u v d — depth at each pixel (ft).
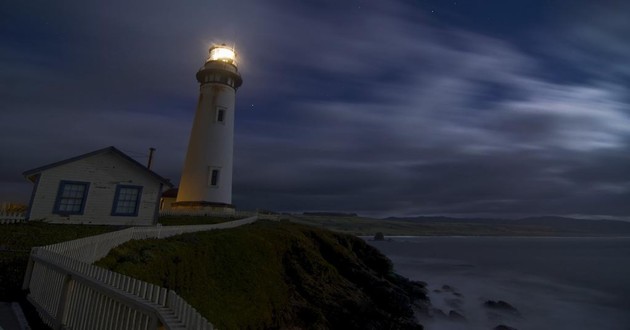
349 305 73.51
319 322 64.64
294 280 76.02
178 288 48.44
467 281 166.50
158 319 15.07
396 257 280.10
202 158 117.60
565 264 259.60
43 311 24.23
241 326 51.44
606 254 385.91
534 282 168.04
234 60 132.57
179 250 56.13
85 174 67.92
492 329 95.25
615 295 139.74
